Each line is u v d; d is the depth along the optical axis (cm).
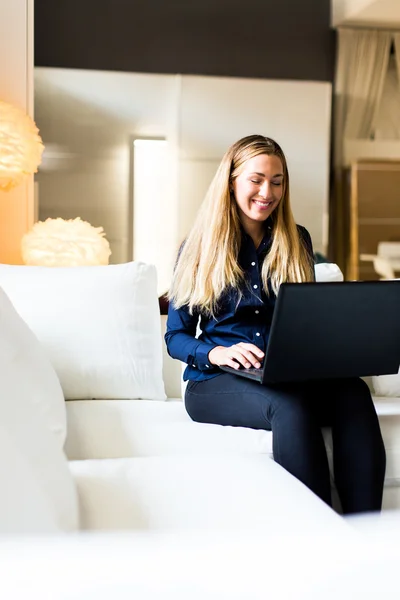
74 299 237
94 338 233
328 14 718
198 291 214
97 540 54
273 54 713
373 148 713
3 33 420
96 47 686
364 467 179
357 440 181
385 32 714
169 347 217
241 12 708
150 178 675
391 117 716
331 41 720
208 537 55
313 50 718
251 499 113
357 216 704
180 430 199
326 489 175
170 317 223
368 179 708
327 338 181
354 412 185
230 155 219
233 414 197
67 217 668
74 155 667
